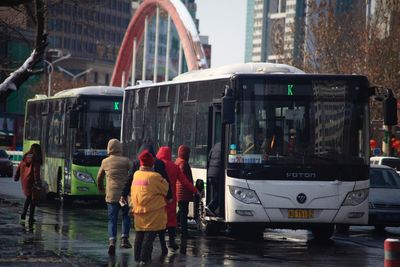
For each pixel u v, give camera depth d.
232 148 24.62
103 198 39.03
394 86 78.38
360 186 24.66
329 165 24.55
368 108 24.88
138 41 156.50
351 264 20.20
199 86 26.97
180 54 145.38
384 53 78.94
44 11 30.75
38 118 43.94
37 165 29.23
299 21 87.12
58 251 21.31
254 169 24.47
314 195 24.42
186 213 24.38
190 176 24.09
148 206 18.53
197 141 26.78
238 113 24.66
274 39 88.94
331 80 24.83
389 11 80.12
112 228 21.14
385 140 60.66
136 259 18.81
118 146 21.59
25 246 22.22
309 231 29.44
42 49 31.03
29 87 135.12
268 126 24.62
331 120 24.73
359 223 24.69
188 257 20.92
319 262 20.45
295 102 24.75
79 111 37.97
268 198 24.42
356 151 24.70
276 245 24.23
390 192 30.02
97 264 19.09
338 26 83.06
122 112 34.53
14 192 48.47
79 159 37.75
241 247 23.48
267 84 24.73
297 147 24.59
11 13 34.81
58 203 40.50
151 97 30.69
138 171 18.72
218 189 25.55
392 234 29.70
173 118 28.64
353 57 81.31
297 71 25.88
